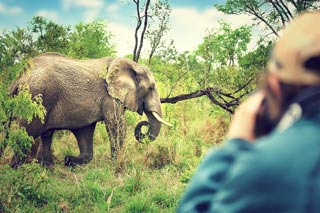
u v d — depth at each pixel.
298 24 1.02
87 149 12.04
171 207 8.16
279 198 0.92
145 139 11.83
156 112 13.02
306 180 0.92
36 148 11.50
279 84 1.02
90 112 12.05
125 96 12.41
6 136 8.66
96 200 8.49
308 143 0.94
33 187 8.00
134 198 8.33
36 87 11.21
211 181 1.01
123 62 12.77
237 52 18.73
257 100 1.08
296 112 0.99
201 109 17.50
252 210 0.93
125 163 10.53
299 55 1.00
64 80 11.73
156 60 16.47
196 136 13.76
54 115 11.61
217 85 14.91
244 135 1.06
